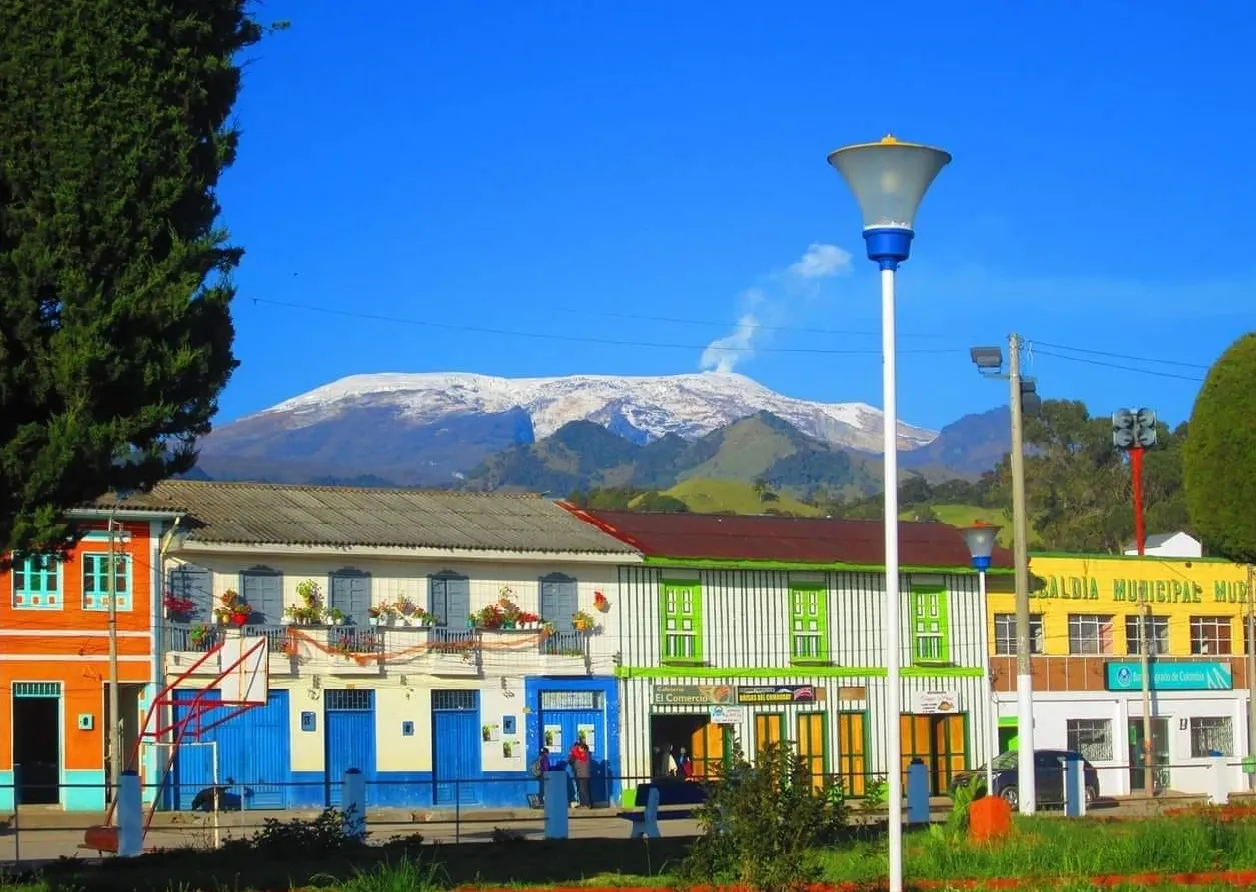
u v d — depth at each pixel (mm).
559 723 48531
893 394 15242
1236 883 20594
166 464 17844
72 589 42938
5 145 16531
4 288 16422
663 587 50906
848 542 54688
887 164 15102
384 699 46125
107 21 16922
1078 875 20938
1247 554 24672
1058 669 57344
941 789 54125
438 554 47188
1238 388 24547
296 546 45281
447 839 30578
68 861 23266
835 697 52906
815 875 16984
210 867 22547
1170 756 59312
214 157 17891
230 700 39000
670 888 19188
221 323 18062
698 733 50906
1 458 16500
